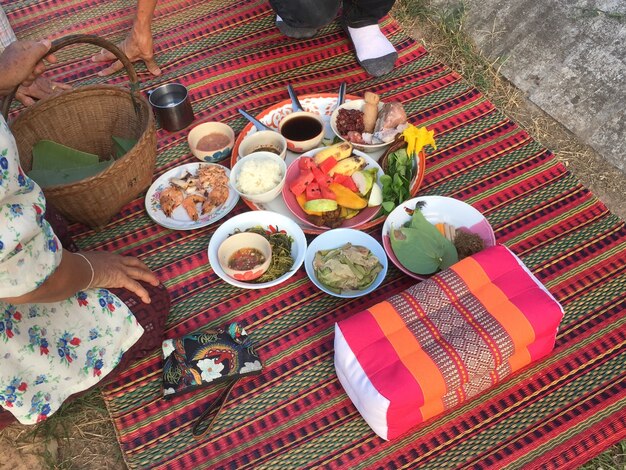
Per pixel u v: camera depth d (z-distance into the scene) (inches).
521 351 39.0
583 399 40.1
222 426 39.7
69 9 71.9
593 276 46.7
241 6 72.5
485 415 39.6
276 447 38.7
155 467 38.0
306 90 62.4
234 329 43.5
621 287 46.0
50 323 35.9
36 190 30.0
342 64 65.9
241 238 45.9
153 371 42.6
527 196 52.3
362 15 63.5
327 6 58.1
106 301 38.9
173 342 42.7
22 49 41.8
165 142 57.6
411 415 37.1
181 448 38.8
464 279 40.0
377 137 51.3
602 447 38.2
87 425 42.1
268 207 50.2
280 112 56.5
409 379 35.7
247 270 43.9
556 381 41.1
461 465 37.4
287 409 40.4
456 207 47.4
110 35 68.3
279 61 65.9
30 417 35.0
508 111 63.9
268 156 50.2
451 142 57.2
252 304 46.3
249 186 48.4
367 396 36.1
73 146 51.1
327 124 57.0
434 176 54.1
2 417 34.9
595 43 63.2
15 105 61.1
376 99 51.6
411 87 63.0
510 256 41.2
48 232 30.6
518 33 68.2
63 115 49.1
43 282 30.5
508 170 54.6
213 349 42.2
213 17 71.1
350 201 47.2
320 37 69.1
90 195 44.0
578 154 60.1
